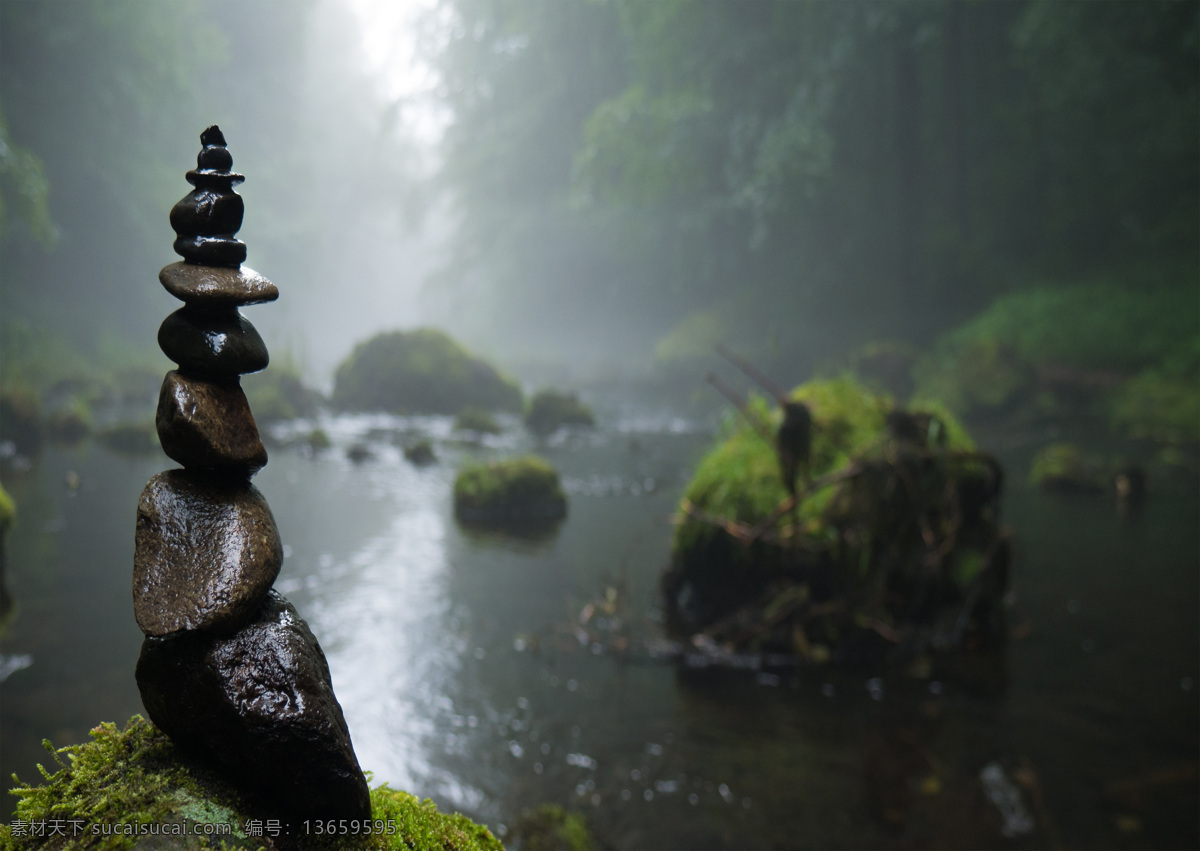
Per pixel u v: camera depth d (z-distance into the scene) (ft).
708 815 11.02
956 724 13.52
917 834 10.56
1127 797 11.32
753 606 17.70
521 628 18.01
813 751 12.70
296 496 31.81
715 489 19.26
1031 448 43.14
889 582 17.08
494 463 30.83
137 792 2.92
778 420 20.27
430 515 29.04
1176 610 18.71
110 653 15.62
